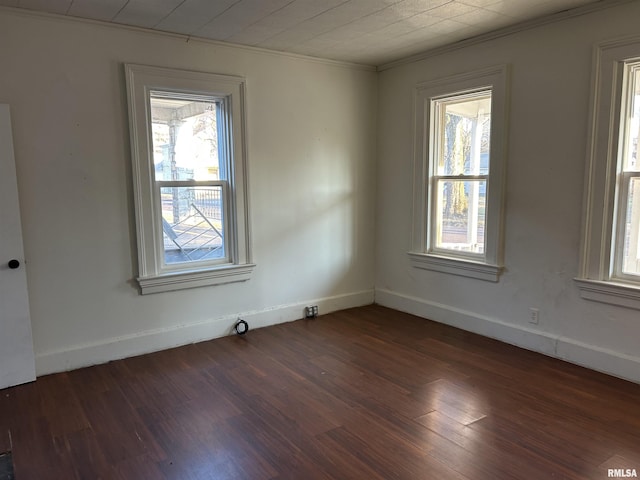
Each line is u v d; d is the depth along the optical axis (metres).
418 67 4.24
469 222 4.06
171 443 2.36
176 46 3.54
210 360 3.46
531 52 3.37
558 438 2.36
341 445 2.32
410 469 2.12
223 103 3.86
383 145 4.72
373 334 4.00
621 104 2.96
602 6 2.96
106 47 3.26
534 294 3.53
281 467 2.15
